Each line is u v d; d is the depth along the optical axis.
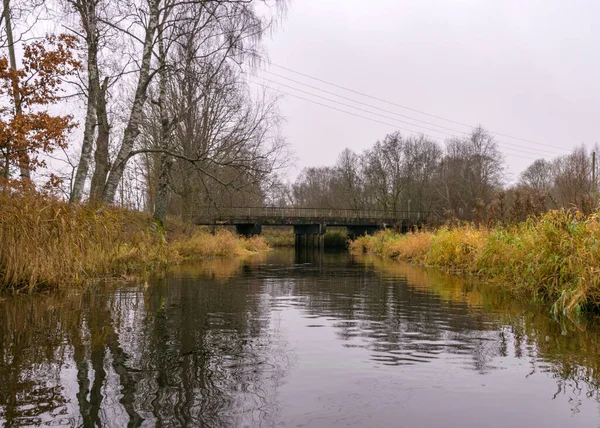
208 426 2.14
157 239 12.89
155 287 7.49
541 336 4.11
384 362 3.25
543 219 7.40
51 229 7.12
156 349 3.52
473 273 10.72
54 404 2.39
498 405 2.45
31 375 2.86
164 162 15.29
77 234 7.66
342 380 2.83
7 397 2.49
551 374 2.99
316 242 40.03
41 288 6.90
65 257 7.27
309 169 73.56
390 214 42.69
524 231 8.62
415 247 16.58
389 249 21.58
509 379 2.88
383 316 5.12
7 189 7.16
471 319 4.93
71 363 3.12
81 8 11.41
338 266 14.01
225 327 4.40
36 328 4.23
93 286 7.47
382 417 2.27
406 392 2.64
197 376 2.87
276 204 64.38
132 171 21.12
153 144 20.34
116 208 10.27
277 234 50.19
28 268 6.75
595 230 5.91
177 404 2.41
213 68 13.62
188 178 19.73
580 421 2.25
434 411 2.36
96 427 2.11
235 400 2.48
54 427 2.11
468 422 2.23
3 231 6.62
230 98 19.16
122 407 2.36
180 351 3.47
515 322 4.79
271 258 19.64
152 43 12.59
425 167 52.94
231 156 19.55
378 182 54.34
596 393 2.64
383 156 53.78
